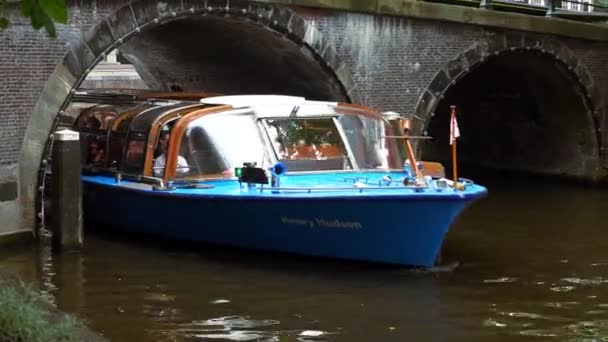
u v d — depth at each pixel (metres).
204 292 9.75
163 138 12.13
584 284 10.37
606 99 19.14
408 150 11.91
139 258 11.36
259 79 17.64
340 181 11.10
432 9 15.95
